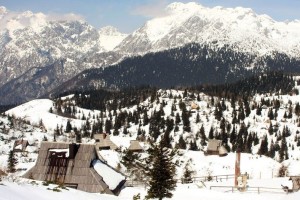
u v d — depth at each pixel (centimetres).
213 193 5644
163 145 4288
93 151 5241
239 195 5656
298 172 11044
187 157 11888
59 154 5181
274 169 11244
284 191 6294
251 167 11538
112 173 5297
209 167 11281
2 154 13562
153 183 4197
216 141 13012
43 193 2384
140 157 5650
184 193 5534
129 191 5175
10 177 2606
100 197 3011
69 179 4994
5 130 19200
